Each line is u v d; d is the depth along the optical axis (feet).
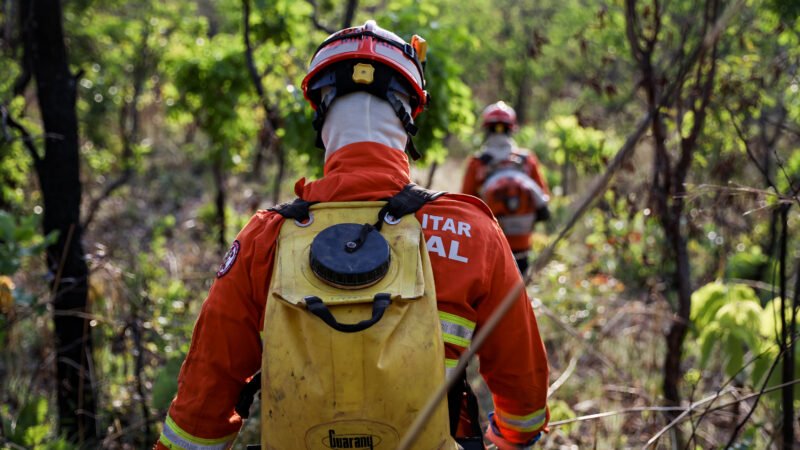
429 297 5.44
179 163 40.16
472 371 15.31
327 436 5.18
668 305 16.92
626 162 12.82
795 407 11.98
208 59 21.26
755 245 18.39
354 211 5.77
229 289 5.76
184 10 38.91
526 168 21.67
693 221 13.37
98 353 14.20
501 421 6.36
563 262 23.67
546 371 6.22
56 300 12.71
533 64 49.32
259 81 17.10
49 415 13.35
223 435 5.90
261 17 18.17
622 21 17.24
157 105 38.91
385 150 6.10
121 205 30.89
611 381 15.44
